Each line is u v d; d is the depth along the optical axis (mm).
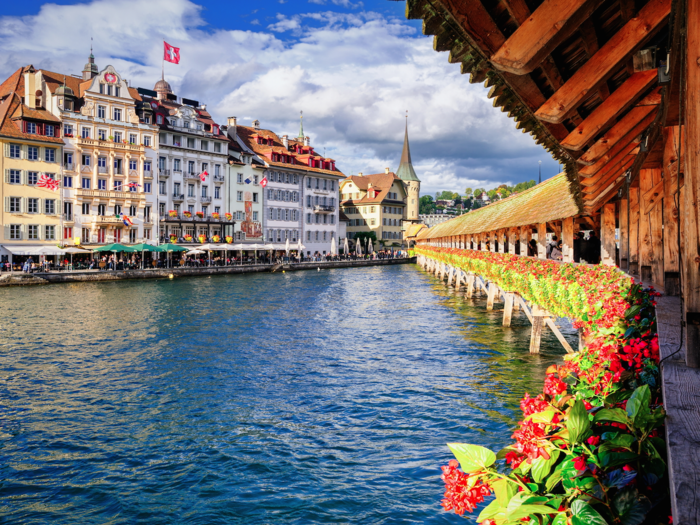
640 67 4234
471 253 35094
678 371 3318
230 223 75000
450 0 2953
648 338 4879
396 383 14625
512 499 2564
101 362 17531
